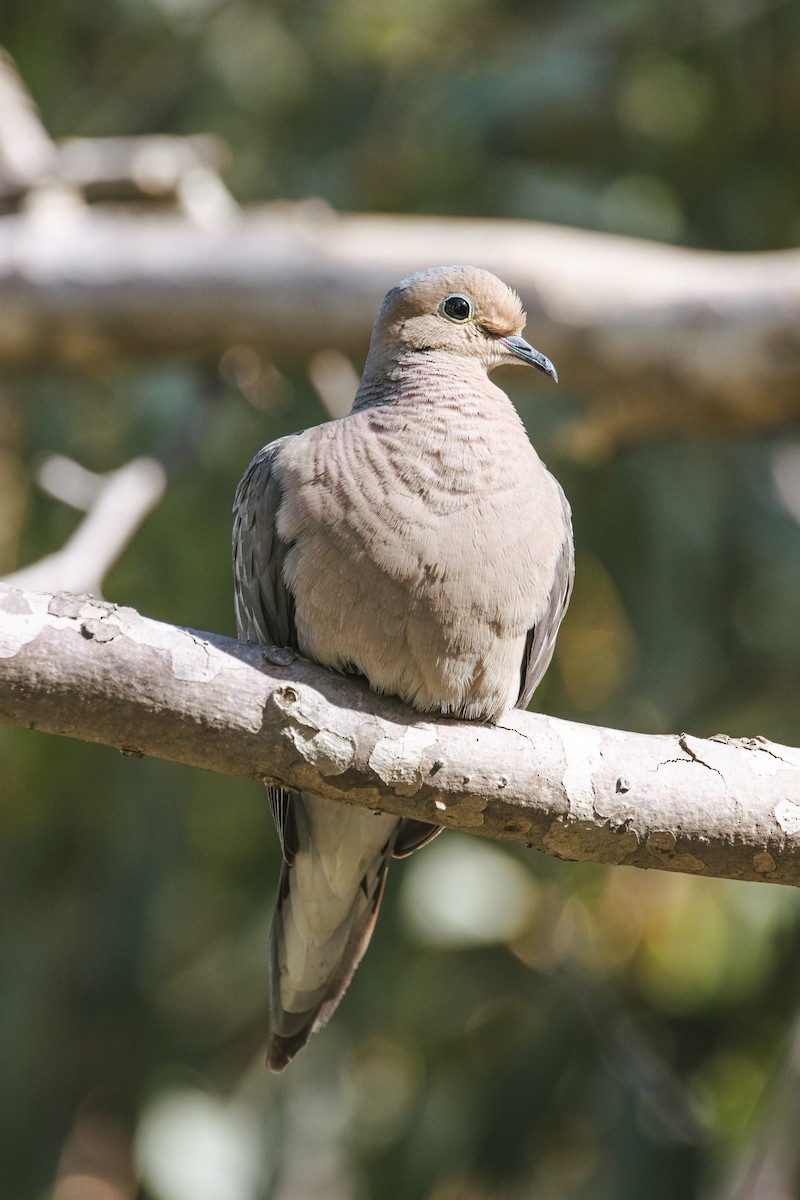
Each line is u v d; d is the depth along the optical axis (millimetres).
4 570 13180
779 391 10352
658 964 11391
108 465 12703
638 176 12828
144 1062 11883
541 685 12516
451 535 6234
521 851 11727
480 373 7211
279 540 6535
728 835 6070
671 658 11672
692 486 11867
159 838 11625
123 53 13523
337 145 12875
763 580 11984
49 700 5711
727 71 12750
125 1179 16391
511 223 11055
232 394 12445
